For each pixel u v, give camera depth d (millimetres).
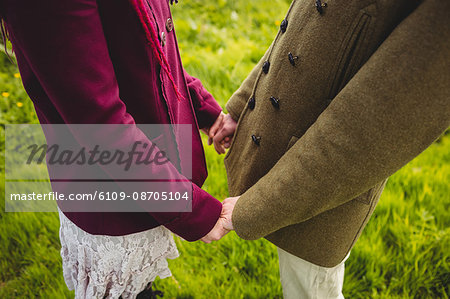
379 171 712
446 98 626
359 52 761
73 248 986
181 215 856
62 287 1638
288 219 832
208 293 1633
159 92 839
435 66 605
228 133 1271
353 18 744
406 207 1961
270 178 851
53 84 624
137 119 850
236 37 3832
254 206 865
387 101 649
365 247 1740
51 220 1938
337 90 818
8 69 3035
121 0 685
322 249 990
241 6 4473
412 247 1744
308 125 885
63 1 569
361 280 1663
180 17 4090
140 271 995
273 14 4387
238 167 1081
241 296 1605
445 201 2018
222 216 957
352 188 744
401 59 629
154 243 991
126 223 899
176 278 1683
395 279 1663
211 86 2826
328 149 729
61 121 801
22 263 1822
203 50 3449
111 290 980
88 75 630
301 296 1169
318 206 789
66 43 593
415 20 619
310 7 817
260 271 1707
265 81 957
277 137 938
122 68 767
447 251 1729
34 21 571
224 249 1801
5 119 2664
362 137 686
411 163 2377
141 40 733
